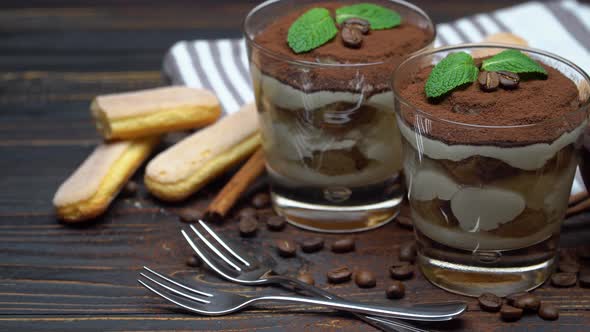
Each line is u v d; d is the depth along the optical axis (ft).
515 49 2.33
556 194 2.21
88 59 3.10
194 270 2.37
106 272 2.37
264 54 2.35
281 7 2.53
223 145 2.56
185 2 3.45
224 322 2.24
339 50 2.36
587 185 2.32
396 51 2.37
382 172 2.42
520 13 3.02
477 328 2.22
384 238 2.45
